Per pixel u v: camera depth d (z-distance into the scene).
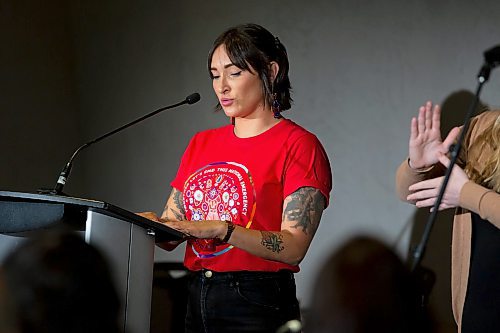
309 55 6.21
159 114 6.65
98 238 3.03
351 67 6.10
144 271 3.29
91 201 2.98
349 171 6.05
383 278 3.96
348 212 6.02
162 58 6.68
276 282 3.88
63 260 2.17
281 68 4.12
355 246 5.91
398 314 3.91
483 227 3.65
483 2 5.76
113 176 6.74
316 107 6.18
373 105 6.02
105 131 6.76
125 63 6.77
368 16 6.07
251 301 3.84
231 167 4.02
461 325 3.65
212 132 4.24
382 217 5.92
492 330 3.54
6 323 2.13
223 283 3.86
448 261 5.65
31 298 2.14
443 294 5.62
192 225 3.60
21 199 3.08
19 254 2.16
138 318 3.26
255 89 4.06
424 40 5.90
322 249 6.03
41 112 6.57
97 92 6.81
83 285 2.19
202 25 6.57
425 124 3.76
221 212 3.95
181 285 6.21
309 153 3.98
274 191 3.95
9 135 6.31
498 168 3.67
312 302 3.55
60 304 2.16
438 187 3.68
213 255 3.91
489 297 3.57
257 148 4.02
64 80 6.80
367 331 3.43
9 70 6.38
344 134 6.09
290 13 6.29
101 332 2.23
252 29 4.09
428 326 5.55
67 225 3.15
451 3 5.84
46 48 6.70
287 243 3.77
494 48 3.06
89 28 6.87
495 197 3.52
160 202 6.61
